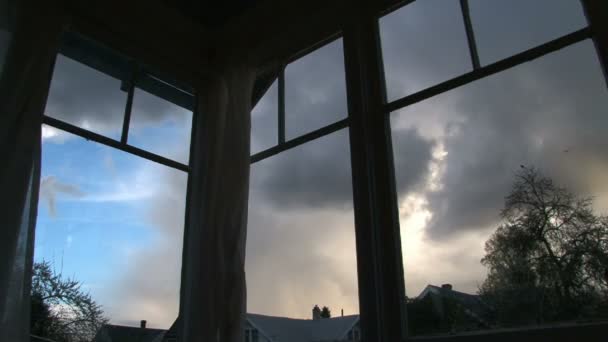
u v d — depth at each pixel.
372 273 1.57
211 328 1.76
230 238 1.85
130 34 2.12
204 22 2.37
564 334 1.17
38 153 1.57
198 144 2.21
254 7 2.17
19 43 1.62
